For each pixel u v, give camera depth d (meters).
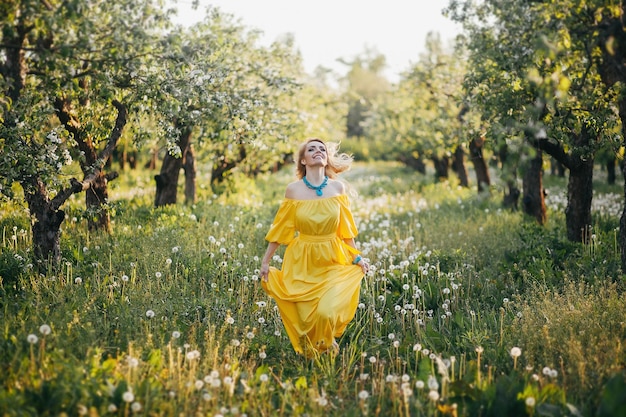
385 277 6.79
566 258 7.75
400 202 16.20
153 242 7.73
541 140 8.32
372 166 42.06
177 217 10.24
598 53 6.86
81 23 5.06
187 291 6.16
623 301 5.41
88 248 7.57
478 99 8.02
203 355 4.77
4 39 5.54
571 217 8.91
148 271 6.66
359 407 4.04
